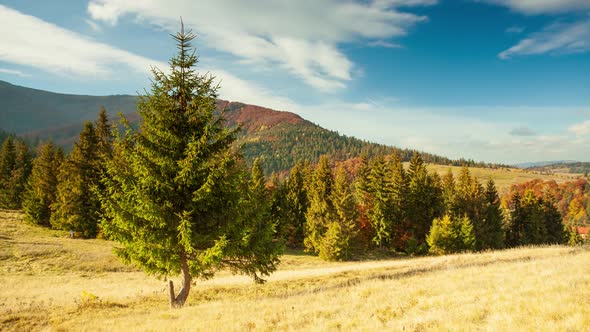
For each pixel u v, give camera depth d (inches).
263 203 601.6
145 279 1055.0
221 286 874.1
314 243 1910.7
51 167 1894.7
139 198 498.9
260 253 588.1
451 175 2620.6
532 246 1064.2
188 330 379.9
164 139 528.1
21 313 559.8
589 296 307.7
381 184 2065.7
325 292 542.3
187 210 526.9
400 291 465.4
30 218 1822.1
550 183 6486.2
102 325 454.3
